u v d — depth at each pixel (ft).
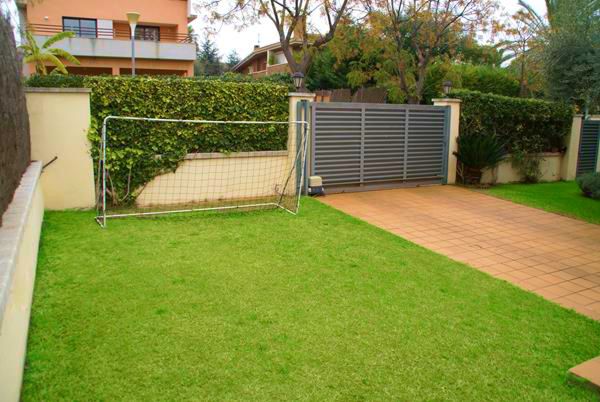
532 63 48.65
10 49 15.33
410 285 15.52
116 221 21.20
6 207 11.81
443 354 11.25
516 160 40.19
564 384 10.37
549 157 42.98
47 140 22.11
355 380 9.96
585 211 29.35
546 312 14.11
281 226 21.72
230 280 14.92
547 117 40.91
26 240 11.62
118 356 10.21
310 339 11.51
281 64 108.27
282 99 28.76
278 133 28.86
